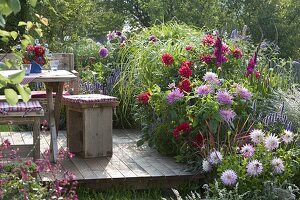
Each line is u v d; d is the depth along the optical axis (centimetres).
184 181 455
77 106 521
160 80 580
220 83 499
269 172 395
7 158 406
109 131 530
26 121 459
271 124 480
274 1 2516
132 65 666
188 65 553
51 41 1498
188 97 495
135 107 640
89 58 969
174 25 766
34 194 308
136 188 450
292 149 423
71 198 318
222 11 2686
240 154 428
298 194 411
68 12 1609
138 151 558
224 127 480
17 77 167
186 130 483
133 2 3011
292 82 615
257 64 607
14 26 1018
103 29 2794
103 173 458
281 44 2439
